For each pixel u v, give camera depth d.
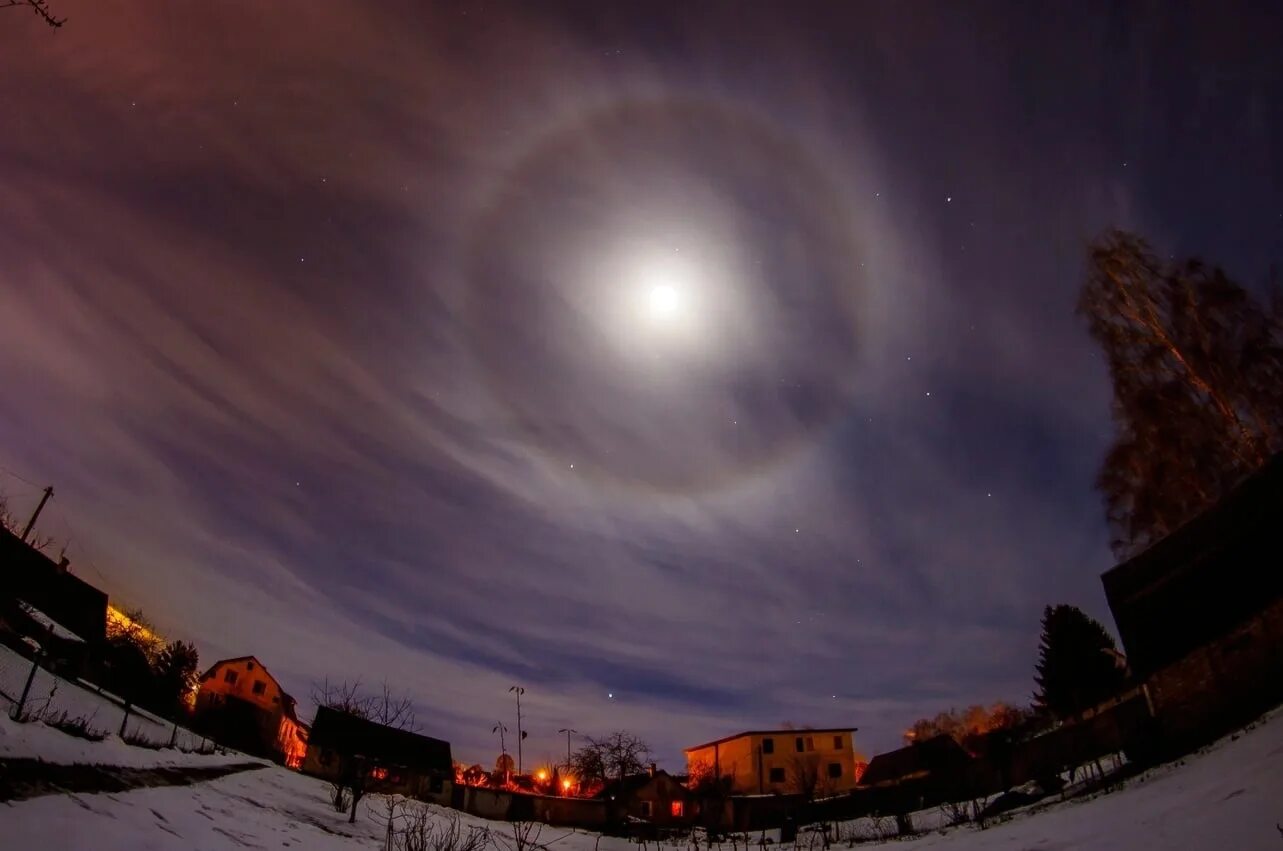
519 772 69.50
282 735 51.53
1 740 7.17
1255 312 28.34
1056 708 36.75
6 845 5.11
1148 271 30.69
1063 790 20.28
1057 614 39.19
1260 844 7.83
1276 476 16.50
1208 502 27.97
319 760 34.81
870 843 23.69
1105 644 37.69
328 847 12.41
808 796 39.59
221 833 9.20
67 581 30.19
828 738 61.56
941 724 65.44
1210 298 29.09
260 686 51.22
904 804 32.94
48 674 18.77
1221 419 28.50
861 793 35.97
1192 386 29.28
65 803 6.62
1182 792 12.34
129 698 20.09
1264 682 15.73
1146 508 29.42
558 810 44.41
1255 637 16.08
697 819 46.97
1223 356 28.53
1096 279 31.67
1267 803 9.12
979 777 29.44
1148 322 30.42
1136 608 19.33
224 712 34.56
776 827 43.69
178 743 20.89
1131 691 31.23
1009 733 28.31
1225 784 11.27
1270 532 16.30
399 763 40.44
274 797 18.09
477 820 36.44
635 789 48.19
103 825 6.52
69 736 9.73
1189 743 17.11
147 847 6.60
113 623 37.22
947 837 19.06
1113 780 17.94
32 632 23.09
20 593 26.66
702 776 58.94
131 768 10.51
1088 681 35.69
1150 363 30.23
